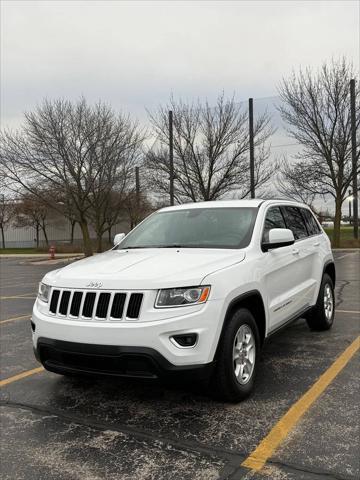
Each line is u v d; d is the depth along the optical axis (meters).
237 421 3.71
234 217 5.10
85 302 3.79
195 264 4.02
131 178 27.20
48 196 27.14
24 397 4.40
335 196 27.72
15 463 3.18
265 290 4.54
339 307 8.46
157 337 3.53
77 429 3.68
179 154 25.66
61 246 38.47
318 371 4.85
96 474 3.01
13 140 24.48
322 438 3.38
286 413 3.82
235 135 25.78
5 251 39.50
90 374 3.77
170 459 3.16
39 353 4.04
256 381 4.60
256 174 26.58
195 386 4.51
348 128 26.97
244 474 2.95
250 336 4.22
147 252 4.67
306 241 6.08
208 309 3.69
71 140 24.73
